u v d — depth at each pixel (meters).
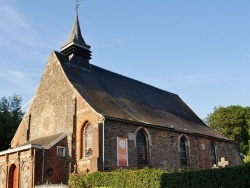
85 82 28.09
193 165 30.56
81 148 24.20
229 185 14.63
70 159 24.09
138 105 30.08
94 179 19.92
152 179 17.23
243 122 54.25
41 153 22.94
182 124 32.44
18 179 23.09
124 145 24.08
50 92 28.64
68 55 30.31
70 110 25.66
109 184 18.98
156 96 36.59
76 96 25.73
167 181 16.67
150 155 26.02
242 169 14.46
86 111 24.47
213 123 56.81
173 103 38.78
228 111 55.50
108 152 22.75
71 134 24.75
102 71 32.19
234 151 38.34
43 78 30.06
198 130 33.69
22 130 30.61
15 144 30.83
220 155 35.38
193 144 31.53
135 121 25.27
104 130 22.92
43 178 22.50
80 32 31.61
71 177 21.23
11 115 41.56
